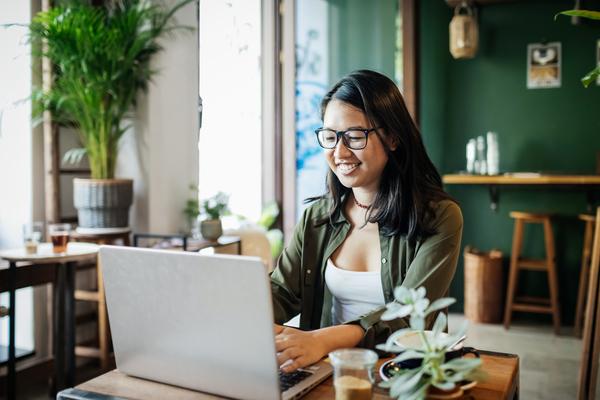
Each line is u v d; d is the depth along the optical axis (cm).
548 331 471
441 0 528
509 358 134
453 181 488
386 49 491
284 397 111
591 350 275
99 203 357
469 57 493
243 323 106
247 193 487
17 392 344
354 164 158
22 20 368
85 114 362
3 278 300
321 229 180
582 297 459
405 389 97
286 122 485
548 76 506
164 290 114
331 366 128
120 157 400
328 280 175
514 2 510
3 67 373
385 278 165
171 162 410
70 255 292
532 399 319
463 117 529
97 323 386
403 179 162
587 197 493
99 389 119
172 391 118
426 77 537
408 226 162
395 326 139
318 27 484
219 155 456
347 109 156
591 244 459
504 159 521
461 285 539
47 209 362
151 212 394
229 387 111
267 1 484
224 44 455
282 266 182
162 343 118
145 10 361
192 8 423
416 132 162
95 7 388
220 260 105
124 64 359
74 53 342
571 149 504
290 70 482
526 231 513
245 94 478
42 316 377
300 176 488
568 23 499
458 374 97
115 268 119
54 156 360
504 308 514
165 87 402
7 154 374
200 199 439
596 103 496
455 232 159
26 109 367
